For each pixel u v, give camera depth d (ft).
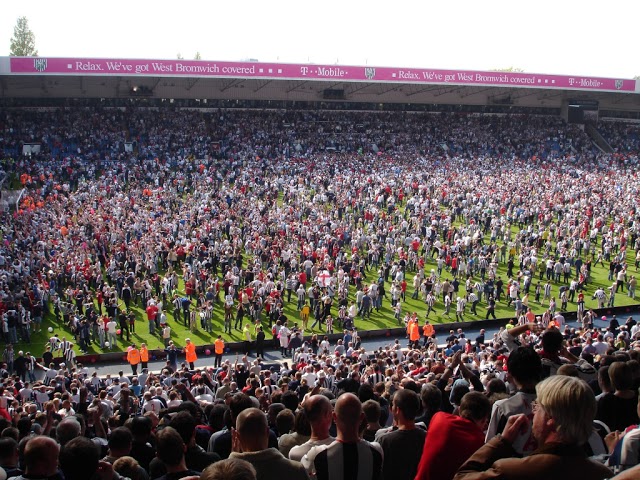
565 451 12.94
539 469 12.75
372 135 269.03
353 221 182.50
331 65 239.50
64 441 28.53
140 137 238.89
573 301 148.15
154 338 121.49
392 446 21.74
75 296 124.57
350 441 20.20
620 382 23.00
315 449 20.49
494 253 164.45
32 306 122.01
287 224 169.89
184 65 223.30
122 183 203.31
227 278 134.00
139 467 23.81
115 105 257.75
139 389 76.33
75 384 73.77
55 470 20.79
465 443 17.92
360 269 151.94
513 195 201.77
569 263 155.22
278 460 18.99
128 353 104.32
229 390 59.98
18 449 29.45
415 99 292.61
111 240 155.02
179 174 211.41
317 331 128.98
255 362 80.38
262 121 264.52
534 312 142.00
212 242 157.79
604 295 143.33
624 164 265.54
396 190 208.85
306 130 265.13
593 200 202.90
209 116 262.26
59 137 230.68
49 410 37.58
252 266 145.07
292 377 70.69
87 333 115.55
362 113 284.00
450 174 230.89
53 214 166.61
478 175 233.96
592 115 306.35
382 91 287.69
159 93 262.26
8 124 232.73
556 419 12.98
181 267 151.43
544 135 286.66
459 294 149.48
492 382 26.73
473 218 187.83
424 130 278.87
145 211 173.17
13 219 163.22
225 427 29.89
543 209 191.62
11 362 104.94
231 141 245.86
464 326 134.92
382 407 38.11
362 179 215.51
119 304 134.41
